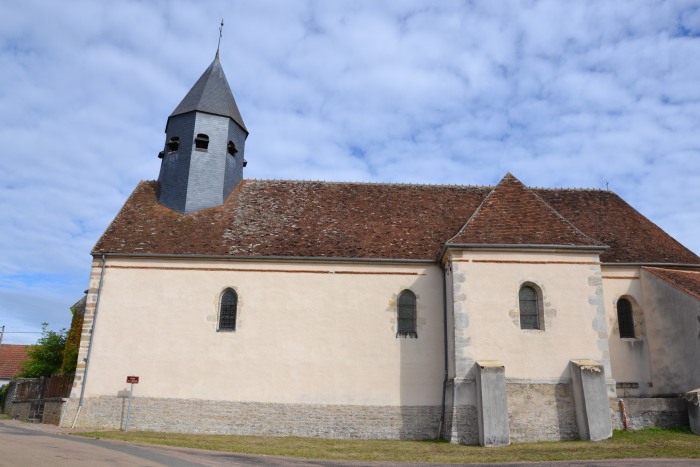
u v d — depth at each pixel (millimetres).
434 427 17438
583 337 16422
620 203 22719
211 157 21969
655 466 10773
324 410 17688
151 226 20281
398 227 20500
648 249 19844
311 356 18141
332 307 18562
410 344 18188
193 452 12328
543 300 16750
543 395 15852
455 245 16953
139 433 16234
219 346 18266
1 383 41531
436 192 23031
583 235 17531
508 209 18500
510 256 17109
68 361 26656
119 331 18422
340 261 18891
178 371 18078
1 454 9641
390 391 17812
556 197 22859
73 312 27953
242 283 18828
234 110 23516
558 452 12977
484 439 14867
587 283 16891
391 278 18828
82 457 9977
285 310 18562
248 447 13789
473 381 15961
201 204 21250
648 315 18438
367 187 23156
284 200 21984
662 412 15477
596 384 15422
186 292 18766
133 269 18984
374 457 12688
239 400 17828
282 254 18938
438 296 18625
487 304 16656
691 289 16844
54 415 18516
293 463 11227
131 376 17844
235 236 19781
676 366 17000
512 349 16281
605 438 14766
